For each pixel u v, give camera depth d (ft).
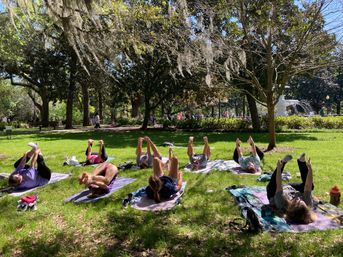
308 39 34.88
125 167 26.66
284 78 35.94
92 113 157.38
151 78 74.43
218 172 24.71
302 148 38.63
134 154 35.04
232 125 71.31
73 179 23.35
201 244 13.30
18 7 18.71
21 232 14.82
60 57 80.43
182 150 38.01
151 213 16.57
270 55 35.42
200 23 28.63
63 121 134.51
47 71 80.89
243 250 12.60
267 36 36.83
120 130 77.82
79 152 38.01
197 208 17.10
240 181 22.13
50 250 13.07
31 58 78.74
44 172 22.34
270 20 32.89
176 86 73.20
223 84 46.29
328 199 18.38
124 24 23.03
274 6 32.86
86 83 88.99
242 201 17.63
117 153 36.17
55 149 41.42
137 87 76.84
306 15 34.42
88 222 15.79
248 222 14.40
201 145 43.55
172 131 72.43
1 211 17.52
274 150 36.94
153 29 31.71
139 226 15.10
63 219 16.29
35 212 17.24
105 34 21.35
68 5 18.37
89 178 19.21
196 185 21.27
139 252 12.89
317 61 37.63
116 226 15.17
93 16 19.22
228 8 34.60
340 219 15.20
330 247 12.60
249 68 47.55
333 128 71.15
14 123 112.06
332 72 56.34
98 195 19.58
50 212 17.25
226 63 31.17
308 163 17.25
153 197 18.30
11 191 20.99
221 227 14.80
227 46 31.86
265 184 21.42
